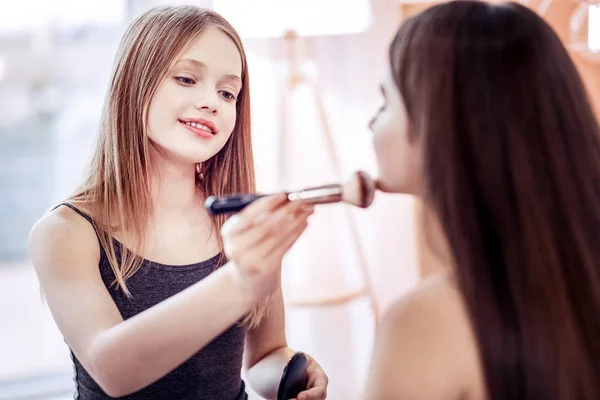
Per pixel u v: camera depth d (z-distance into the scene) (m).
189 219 1.06
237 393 1.08
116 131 1.01
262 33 1.67
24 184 1.98
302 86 1.96
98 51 1.94
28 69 1.93
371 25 1.99
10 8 1.90
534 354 0.62
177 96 0.97
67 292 0.90
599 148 0.68
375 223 2.06
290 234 0.75
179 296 0.78
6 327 2.09
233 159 1.12
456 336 0.64
